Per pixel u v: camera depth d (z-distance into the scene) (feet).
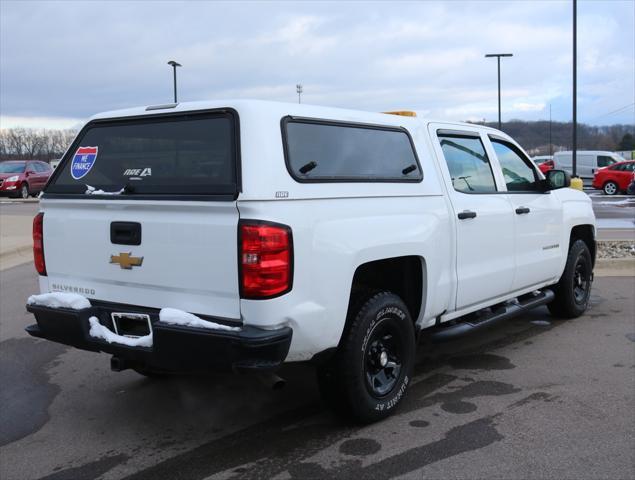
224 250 11.07
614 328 21.09
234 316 11.17
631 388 15.40
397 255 13.43
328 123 12.61
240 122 11.23
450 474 11.19
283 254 10.91
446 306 15.42
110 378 16.94
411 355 14.19
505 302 18.45
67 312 12.74
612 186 92.99
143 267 12.23
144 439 13.01
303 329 11.37
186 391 15.85
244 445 12.60
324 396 13.03
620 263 31.65
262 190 10.85
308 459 11.91
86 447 12.67
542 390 15.38
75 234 13.30
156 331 11.41
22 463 12.00
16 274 32.86
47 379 16.89
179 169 11.98
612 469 11.28
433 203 14.74
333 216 11.96
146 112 12.84
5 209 70.49
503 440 12.53
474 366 17.42
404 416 13.89
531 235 18.76
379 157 13.73
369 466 11.55
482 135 17.61
